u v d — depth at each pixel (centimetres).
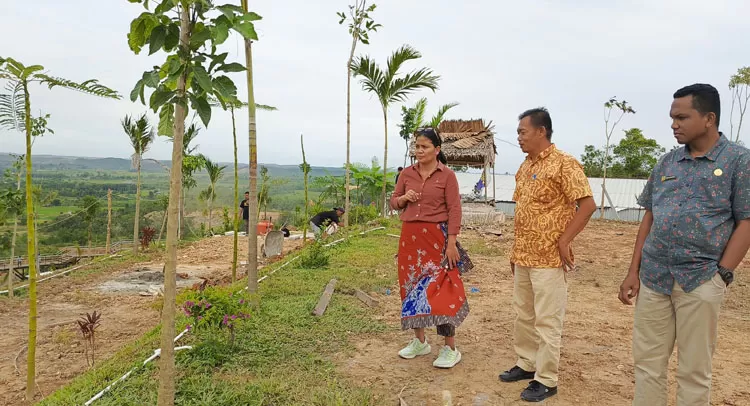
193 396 354
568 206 347
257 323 516
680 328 268
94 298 879
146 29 262
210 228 1892
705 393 267
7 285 1023
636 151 3628
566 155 343
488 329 533
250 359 425
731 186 253
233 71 267
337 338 488
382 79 1631
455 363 421
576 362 438
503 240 1275
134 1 253
